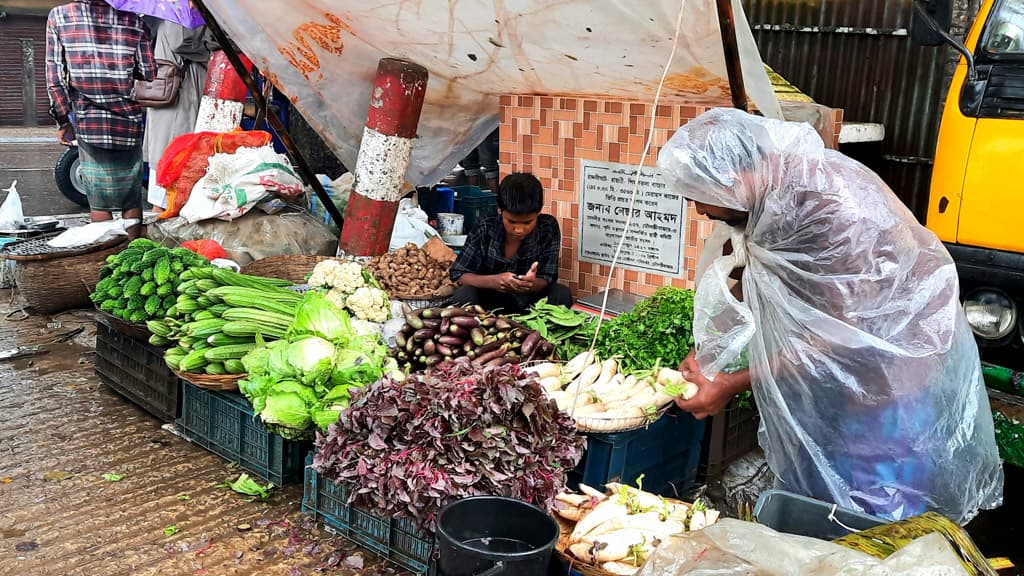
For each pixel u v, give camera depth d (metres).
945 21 3.94
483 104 5.97
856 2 6.26
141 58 7.07
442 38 5.04
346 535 3.57
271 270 5.79
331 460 3.14
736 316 2.82
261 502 3.90
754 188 2.60
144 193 10.66
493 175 9.41
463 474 2.91
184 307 4.37
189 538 3.59
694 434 4.09
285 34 5.51
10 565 3.35
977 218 3.74
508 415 3.03
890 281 2.57
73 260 6.42
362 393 3.23
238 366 4.11
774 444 2.85
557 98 5.41
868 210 2.55
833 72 6.47
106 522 3.69
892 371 2.61
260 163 6.60
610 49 4.43
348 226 5.81
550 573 2.93
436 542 3.14
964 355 2.70
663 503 3.06
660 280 5.16
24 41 17.83
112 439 4.50
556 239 5.03
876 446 2.70
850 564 1.97
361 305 4.70
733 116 2.67
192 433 4.48
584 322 4.48
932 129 6.01
